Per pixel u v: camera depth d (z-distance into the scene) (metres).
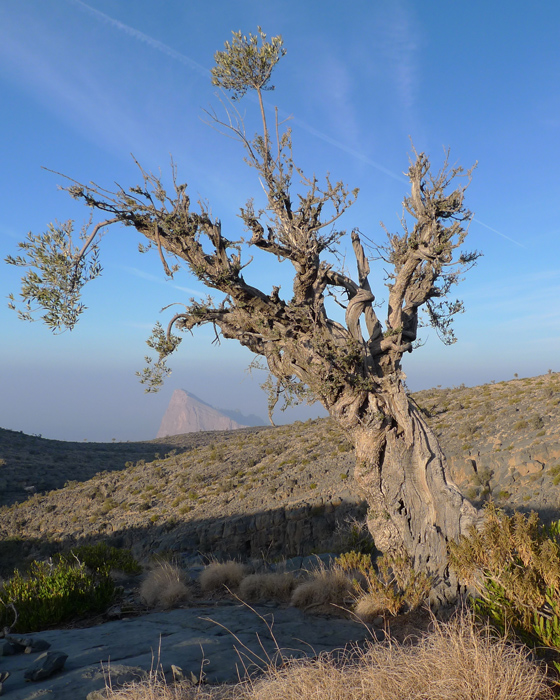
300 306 9.47
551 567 5.14
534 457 30.23
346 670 4.71
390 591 7.77
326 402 9.80
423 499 9.22
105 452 86.94
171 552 15.94
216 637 6.87
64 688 5.05
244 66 8.73
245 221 8.98
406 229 9.94
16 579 9.50
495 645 4.59
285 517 36.38
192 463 61.94
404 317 10.22
